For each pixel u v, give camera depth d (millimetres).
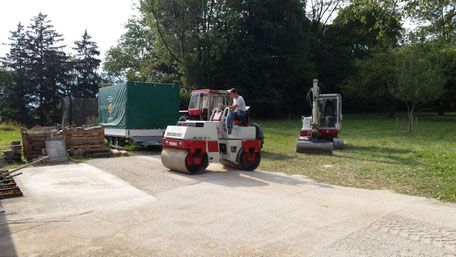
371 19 42281
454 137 20156
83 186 7664
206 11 34094
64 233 4789
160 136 15102
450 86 35219
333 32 47031
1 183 6504
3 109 43156
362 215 5625
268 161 11883
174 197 6746
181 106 33781
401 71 25656
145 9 33906
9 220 5332
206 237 4652
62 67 46844
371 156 12844
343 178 8938
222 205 6188
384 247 4320
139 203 6305
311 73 39125
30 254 4102
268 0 34438
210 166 10742
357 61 40250
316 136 14219
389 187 7891
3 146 15469
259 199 6621
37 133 12219
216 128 9523
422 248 4293
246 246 4344
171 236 4688
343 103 53469
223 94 15008
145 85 14797
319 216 5562
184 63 34156
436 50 26516
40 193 7000
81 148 12680
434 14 12266
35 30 47375
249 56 34906
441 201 6633
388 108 45781
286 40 36281
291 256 4059
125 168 10117
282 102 38125
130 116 14445
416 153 13188
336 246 4340
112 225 5121
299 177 9039
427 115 46406
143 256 4059
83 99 24406
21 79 44281
